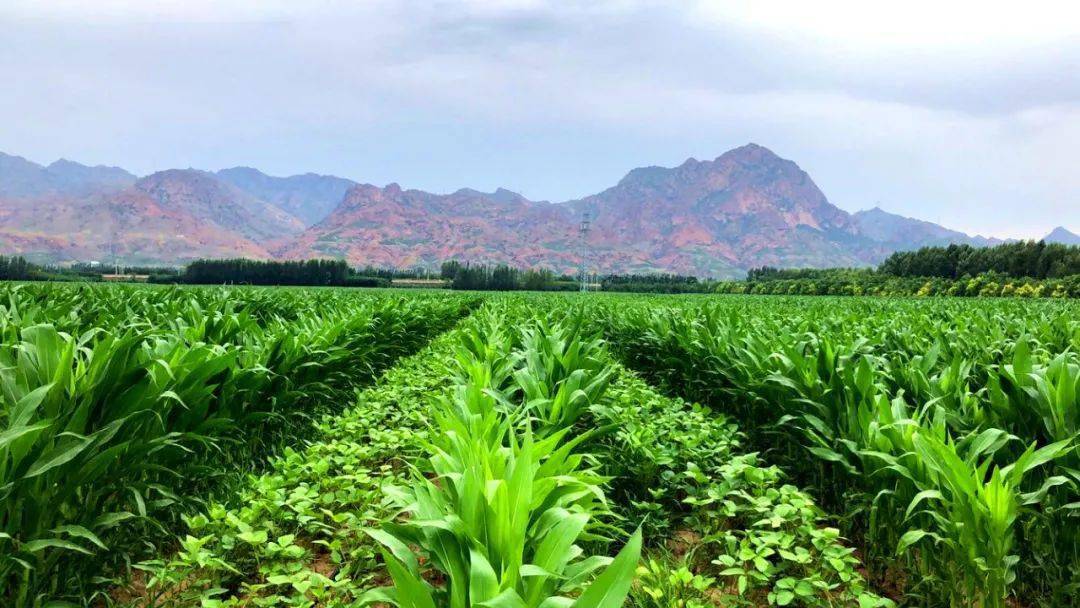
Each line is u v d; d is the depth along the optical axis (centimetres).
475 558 189
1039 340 646
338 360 686
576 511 266
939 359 584
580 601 177
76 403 297
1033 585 324
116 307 827
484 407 409
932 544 312
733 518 413
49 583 283
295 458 443
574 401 439
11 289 890
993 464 354
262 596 319
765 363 514
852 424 385
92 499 304
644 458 439
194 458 421
